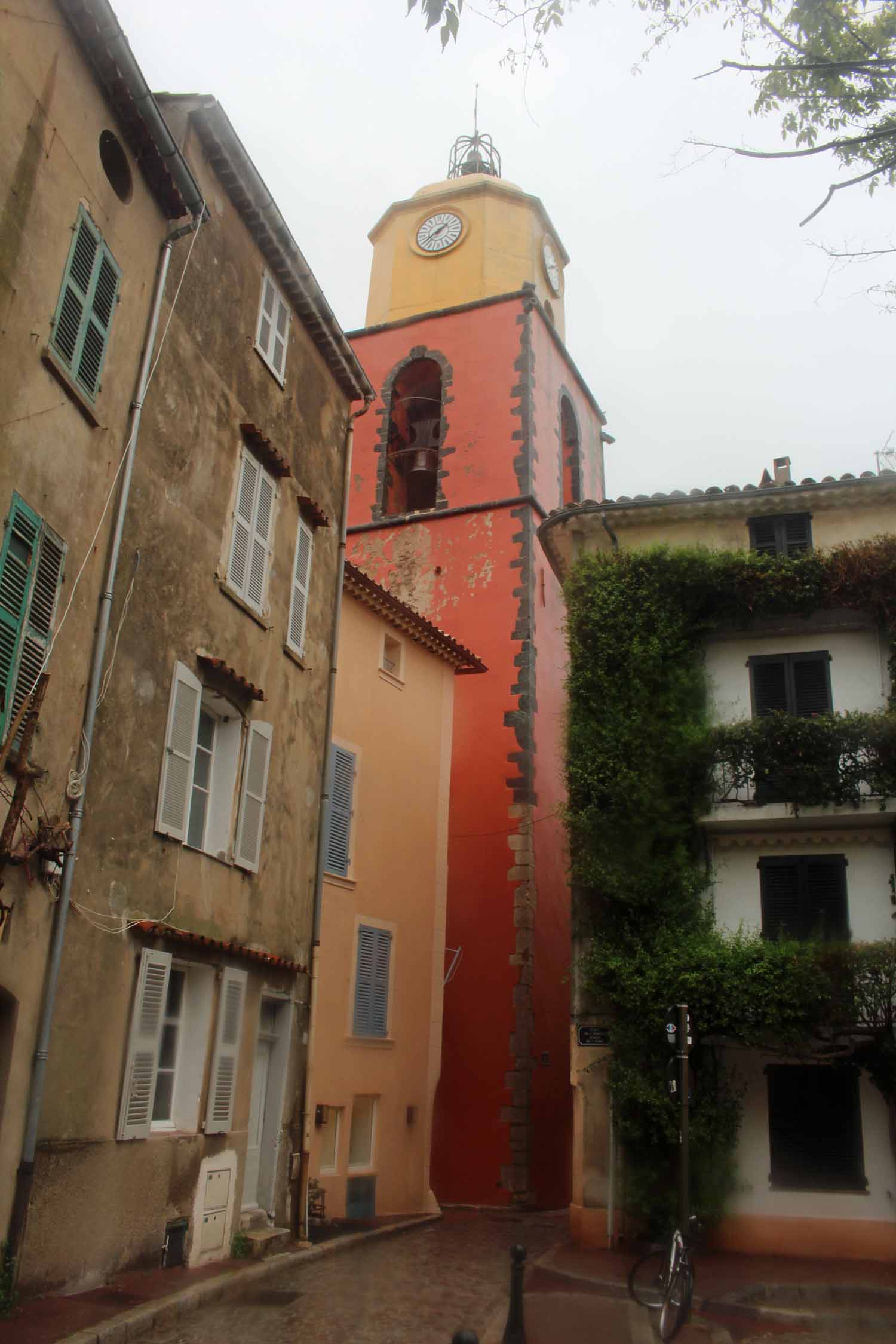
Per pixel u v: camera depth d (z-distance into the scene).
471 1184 22.05
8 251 9.57
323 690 17.14
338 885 18.53
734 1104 16.06
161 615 12.33
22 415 9.73
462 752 25.78
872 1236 15.52
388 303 33.56
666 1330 10.66
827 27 8.73
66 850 9.90
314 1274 12.91
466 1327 10.64
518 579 27.42
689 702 18.05
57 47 10.45
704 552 18.72
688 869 17.20
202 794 13.70
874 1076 15.86
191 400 13.38
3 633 9.30
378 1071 18.97
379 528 29.73
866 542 18.14
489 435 29.73
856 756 17.16
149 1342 9.12
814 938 16.66
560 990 24.72
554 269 35.28
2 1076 9.23
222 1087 12.71
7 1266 9.06
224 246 14.61
